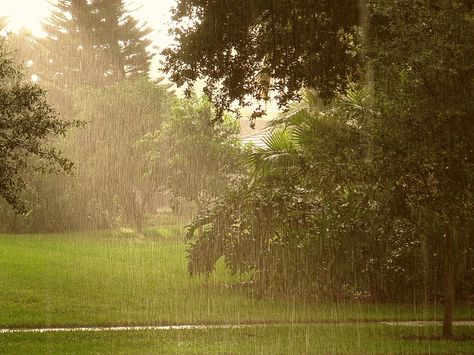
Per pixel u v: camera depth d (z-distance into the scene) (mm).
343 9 30297
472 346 24625
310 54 31672
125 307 34156
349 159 26094
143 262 54812
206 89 32812
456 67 23531
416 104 24094
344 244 37844
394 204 25234
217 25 31266
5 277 43344
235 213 40781
